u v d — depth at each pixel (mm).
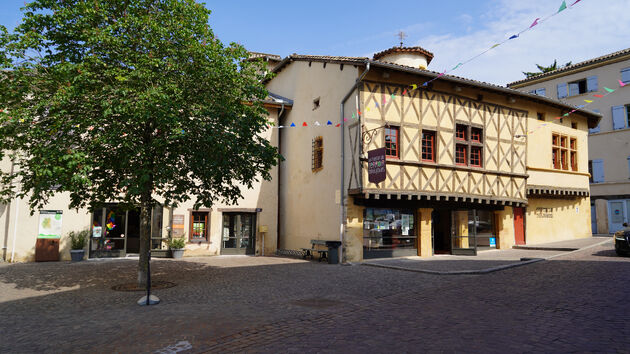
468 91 14328
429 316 5754
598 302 6098
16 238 13266
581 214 19609
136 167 7883
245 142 8680
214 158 8156
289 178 16625
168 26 8211
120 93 7457
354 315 5984
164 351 4457
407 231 13953
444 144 13523
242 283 9070
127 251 16516
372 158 11562
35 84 7484
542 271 9453
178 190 8141
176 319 5809
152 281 9391
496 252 15000
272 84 19156
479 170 14172
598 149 23531
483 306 6250
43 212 13523
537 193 16547
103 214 14297
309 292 7930
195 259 14250
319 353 4277
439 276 9562
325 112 14312
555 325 5023
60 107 7250
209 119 8328
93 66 7758
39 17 7586
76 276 10203
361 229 12984
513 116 15516
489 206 15500
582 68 23953
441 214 16750
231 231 15945
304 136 15688
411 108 13062
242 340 4797
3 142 7590
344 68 13250
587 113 19078
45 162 6824
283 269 11469
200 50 8109
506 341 4477
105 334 5117
